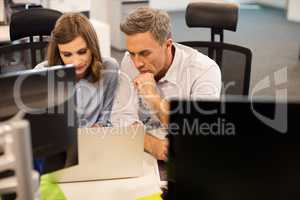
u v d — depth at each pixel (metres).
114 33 5.61
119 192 1.36
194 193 0.86
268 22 7.35
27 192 0.85
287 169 0.82
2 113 0.98
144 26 1.52
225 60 2.19
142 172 1.44
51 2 3.77
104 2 5.60
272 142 0.81
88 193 1.35
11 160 0.82
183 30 6.55
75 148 1.13
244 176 0.84
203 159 0.84
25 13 2.25
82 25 1.63
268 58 5.39
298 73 4.85
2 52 2.06
